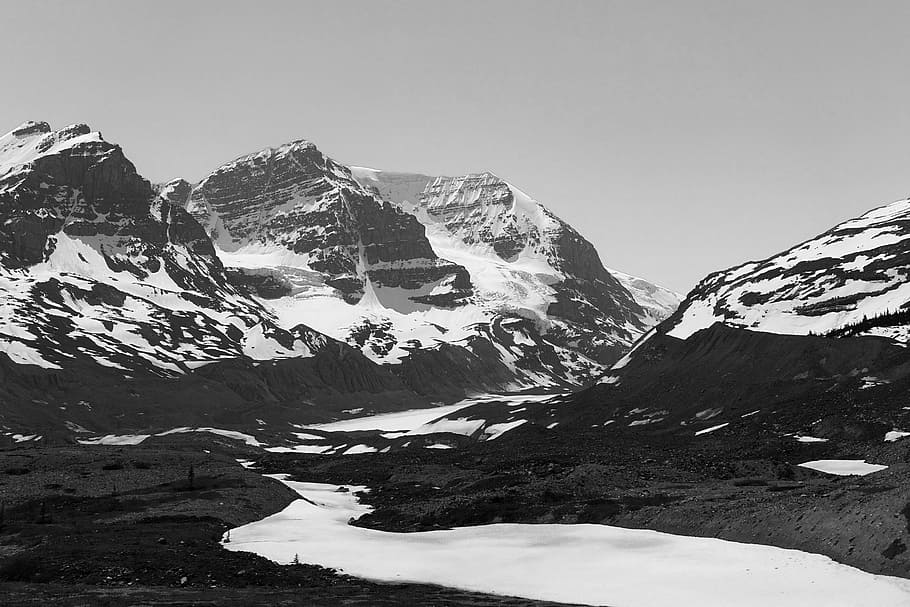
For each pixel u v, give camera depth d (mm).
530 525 88938
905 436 124938
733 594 59688
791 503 76875
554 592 64188
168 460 141750
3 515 101312
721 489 95250
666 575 65375
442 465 155000
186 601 64375
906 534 61594
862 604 55188
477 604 61625
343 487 140750
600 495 98000
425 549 81875
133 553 82500
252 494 114625
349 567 76000
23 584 73500
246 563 78375
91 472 130125
